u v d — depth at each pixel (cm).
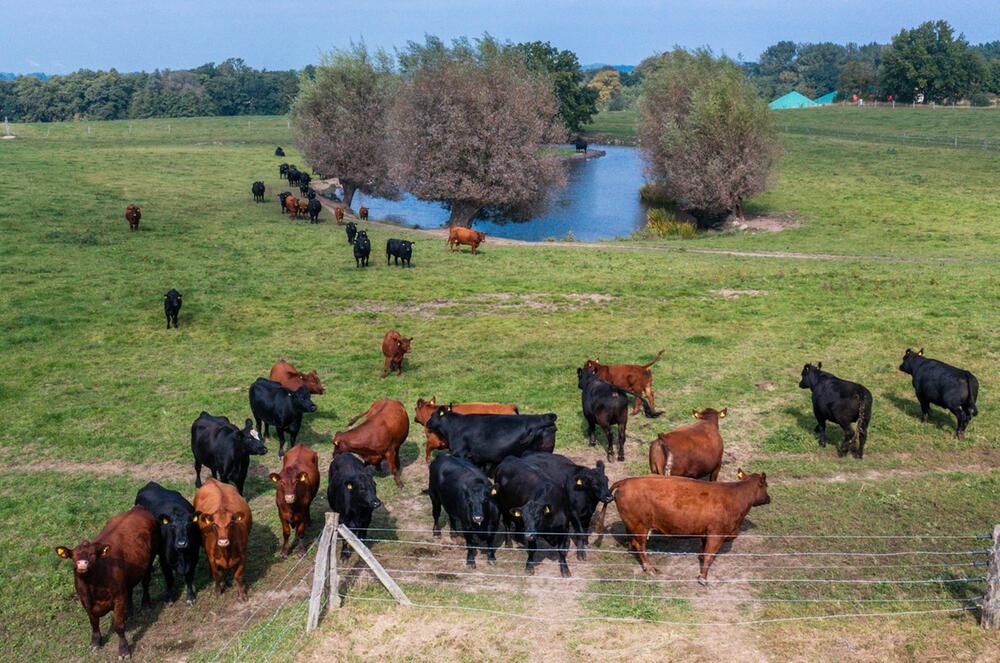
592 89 12269
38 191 5050
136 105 18325
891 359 2191
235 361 2295
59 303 2825
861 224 4888
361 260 3644
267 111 19425
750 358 2228
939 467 1578
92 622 1066
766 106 5369
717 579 1167
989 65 15812
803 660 967
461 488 1205
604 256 3934
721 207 5319
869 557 1227
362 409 1925
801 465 1587
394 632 1050
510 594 1141
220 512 1093
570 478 1216
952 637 1000
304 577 1220
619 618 1066
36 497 1496
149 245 3838
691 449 1329
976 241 4212
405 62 5134
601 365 1844
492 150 4966
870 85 15675
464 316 2786
